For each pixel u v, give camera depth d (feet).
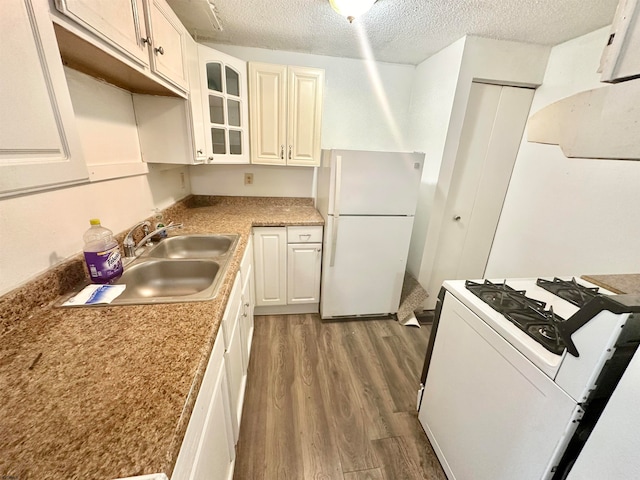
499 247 7.62
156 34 3.44
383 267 7.15
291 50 7.09
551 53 6.15
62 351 2.20
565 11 4.72
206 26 5.71
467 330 3.47
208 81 5.72
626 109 1.44
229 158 6.33
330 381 5.47
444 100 6.55
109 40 2.49
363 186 6.35
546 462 2.41
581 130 1.71
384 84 7.86
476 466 3.26
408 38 6.08
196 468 2.06
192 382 1.93
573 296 3.60
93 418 1.65
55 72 1.85
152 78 3.49
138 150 4.81
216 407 2.74
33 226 2.66
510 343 2.80
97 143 3.72
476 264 8.04
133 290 3.80
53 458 1.43
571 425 2.21
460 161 6.97
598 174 5.08
